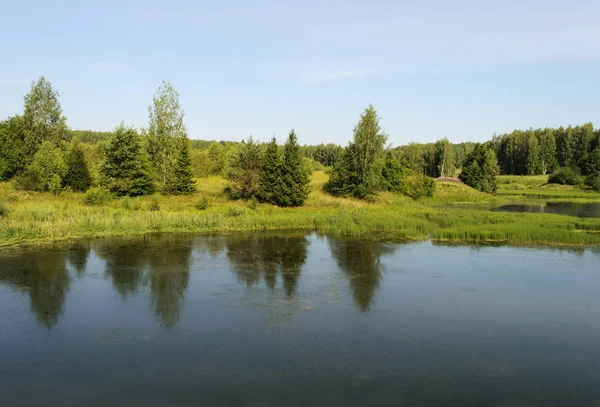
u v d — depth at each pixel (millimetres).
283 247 28188
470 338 14188
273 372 11789
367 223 36156
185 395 10602
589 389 11141
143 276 20875
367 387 11062
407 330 14805
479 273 22078
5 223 28312
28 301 17172
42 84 60312
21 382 11180
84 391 10758
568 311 16734
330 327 15000
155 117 52156
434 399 10555
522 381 11492
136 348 13188
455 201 68062
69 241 28484
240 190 46219
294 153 45438
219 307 16859
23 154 54625
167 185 46812
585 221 37688
